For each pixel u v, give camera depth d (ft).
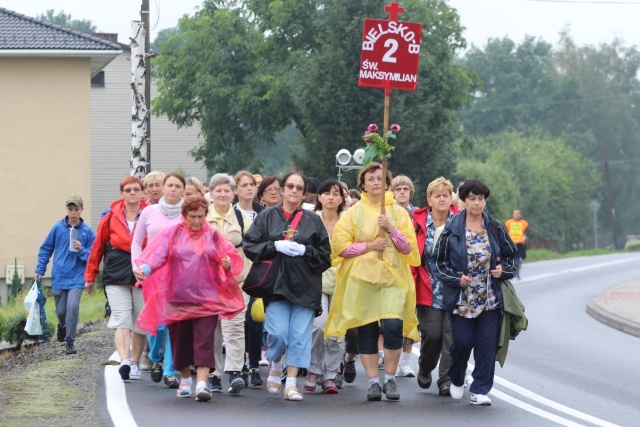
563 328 90.38
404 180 55.88
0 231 151.84
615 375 58.80
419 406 45.01
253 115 209.36
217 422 39.78
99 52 150.51
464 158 316.60
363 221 46.75
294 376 46.03
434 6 210.38
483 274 45.14
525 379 56.49
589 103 467.11
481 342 45.47
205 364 44.34
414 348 71.26
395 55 49.88
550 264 219.82
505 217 273.54
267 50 215.72
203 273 44.47
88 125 152.35
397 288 46.39
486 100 468.34
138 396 46.01
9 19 155.94
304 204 56.95
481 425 40.57
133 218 53.57
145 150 100.73
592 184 396.57
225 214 51.16
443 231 45.47
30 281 151.33
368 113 188.03
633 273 179.52
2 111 151.84
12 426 37.78
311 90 188.44
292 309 46.26
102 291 120.98
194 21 217.36
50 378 51.26
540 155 355.77
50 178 151.94
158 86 219.61
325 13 190.39
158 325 45.11
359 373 56.95
